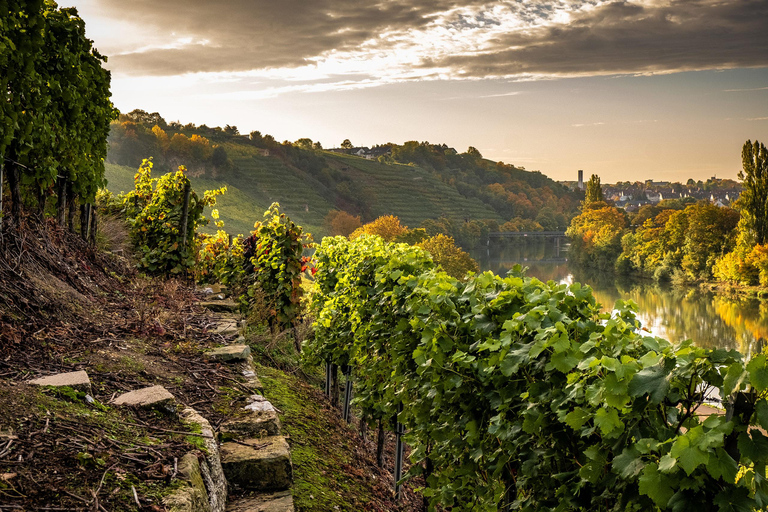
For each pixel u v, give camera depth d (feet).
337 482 12.85
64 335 12.73
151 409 9.94
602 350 6.93
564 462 7.76
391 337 14.76
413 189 575.38
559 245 530.27
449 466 12.02
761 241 198.39
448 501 11.88
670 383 5.60
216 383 13.39
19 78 15.79
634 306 8.61
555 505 7.75
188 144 418.51
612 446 6.22
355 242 23.59
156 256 29.27
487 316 10.37
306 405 17.02
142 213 29.99
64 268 17.49
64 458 7.39
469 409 10.68
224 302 26.04
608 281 264.52
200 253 34.22
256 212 383.04
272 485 10.29
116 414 9.37
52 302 13.99
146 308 18.20
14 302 12.74
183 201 29.86
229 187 422.00
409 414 13.84
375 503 13.03
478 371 10.18
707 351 5.42
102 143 23.52
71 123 20.11
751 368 4.84
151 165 34.01
